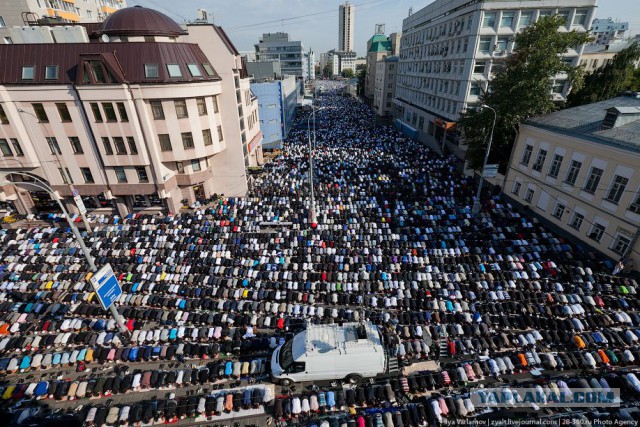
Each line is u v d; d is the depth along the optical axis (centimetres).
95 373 1803
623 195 2502
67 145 3284
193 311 2248
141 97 3052
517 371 1730
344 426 1446
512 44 4950
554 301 2188
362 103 12731
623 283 2297
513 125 3634
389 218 3297
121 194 3497
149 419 1558
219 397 1595
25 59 3048
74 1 5250
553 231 3216
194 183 3725
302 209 3559
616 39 8550
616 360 1725
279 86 5997
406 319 2058
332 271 2578
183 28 3500
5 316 2148
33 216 3622
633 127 2561
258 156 5284
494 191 4012
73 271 2627
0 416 1522
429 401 1538
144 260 2747
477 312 2081
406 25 8094
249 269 2597
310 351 1647
